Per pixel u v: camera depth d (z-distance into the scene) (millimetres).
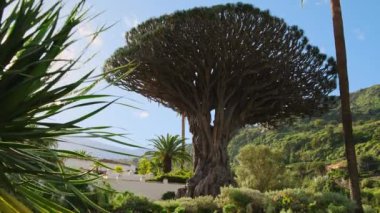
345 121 17281
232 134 30359
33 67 2732
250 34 26547
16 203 2533
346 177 48531
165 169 47719
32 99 2682
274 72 28750
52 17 2891
